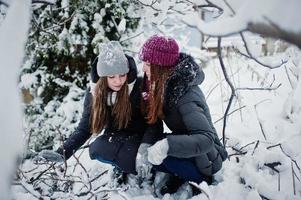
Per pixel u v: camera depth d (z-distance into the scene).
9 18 0.99
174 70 1.89
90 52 3.34
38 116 3.31
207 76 4.09
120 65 1.92
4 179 0.87
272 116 2.89
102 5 3.19
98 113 2.06
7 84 0.94
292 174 2.04
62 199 1.82
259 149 2.24
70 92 3.33
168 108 1.94
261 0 0.88
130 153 2.07
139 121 2.14
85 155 2.72
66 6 2.96
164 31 3.49
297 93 3.00
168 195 2.00
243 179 2.04
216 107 3.34
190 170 2.03
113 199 1.95
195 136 1.84
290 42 0.86
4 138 0.90
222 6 1.03
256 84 3.53
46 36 3.18
